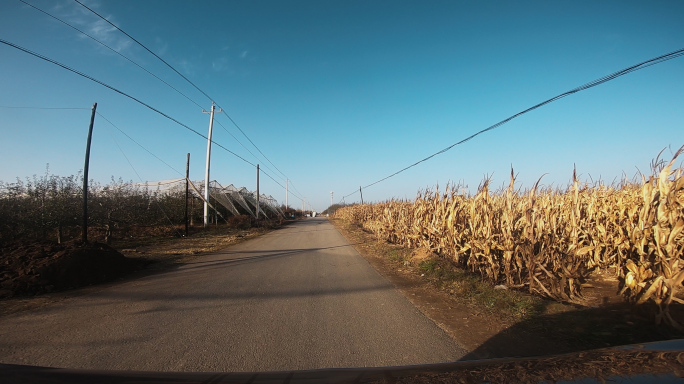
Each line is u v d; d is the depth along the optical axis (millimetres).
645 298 4672
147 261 11391
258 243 18328
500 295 6203
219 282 8266
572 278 5840
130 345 4316
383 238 18516
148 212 20938
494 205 8203
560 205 9266
